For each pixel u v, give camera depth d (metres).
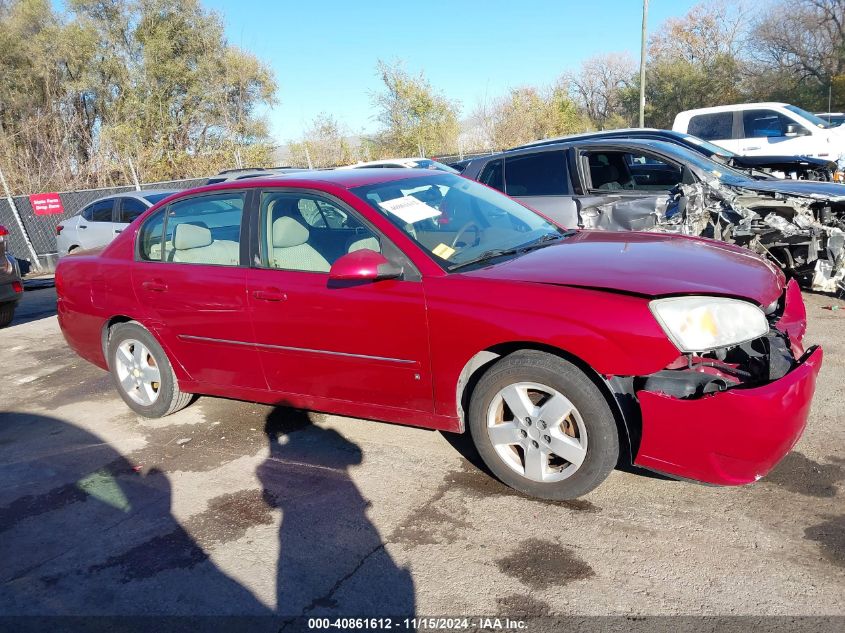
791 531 2.82
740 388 2.75
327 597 2.70
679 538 2.84
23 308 10.30
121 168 22.22
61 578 3.00
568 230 4.36
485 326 3.11
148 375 4.70
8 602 2.86
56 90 27.31
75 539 3.31
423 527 3.11
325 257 3.76
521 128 32.38
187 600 2.76
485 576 2.72
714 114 12.98
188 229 4.33
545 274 3.18
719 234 6.07
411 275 3.38
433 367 3.33
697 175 6.28
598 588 2.59
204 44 29.38
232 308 4.01
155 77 28.39
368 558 2.92
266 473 3.80
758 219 5.88
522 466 3.28
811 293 6.38
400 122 27.81
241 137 30.78
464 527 3.08
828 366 4.58
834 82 31.34
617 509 3.10
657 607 2.45
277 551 3.04
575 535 2.93
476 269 3.38
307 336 3.71
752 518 2.93
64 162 21.31
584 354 2.88
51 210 15.09
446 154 28.12
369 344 3.50
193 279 4.19
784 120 12.25
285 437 4.26
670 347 2.75
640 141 6.66
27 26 27.78
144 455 4.21
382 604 2.62
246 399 4.28
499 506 3.22
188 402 4.82
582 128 34.84
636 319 2.80
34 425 4.94
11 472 4.15
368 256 3.28
